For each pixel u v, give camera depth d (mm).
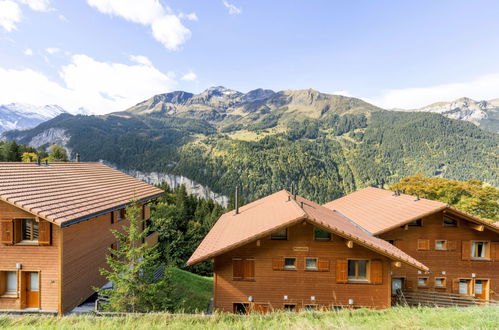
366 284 14312
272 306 14344
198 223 43875
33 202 12812
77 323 9883
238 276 14406
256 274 14430
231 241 13945
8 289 14008
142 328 9539
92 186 18359
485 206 42281
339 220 18844
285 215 14945
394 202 22750
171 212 40156
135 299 11883
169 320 10609
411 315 11289
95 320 10414
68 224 12828
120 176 24234
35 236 14023
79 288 15141
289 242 14477
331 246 14469
